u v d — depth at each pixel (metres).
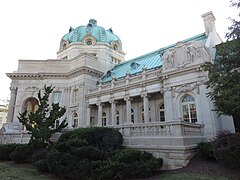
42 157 15.21
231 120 21.14
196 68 22.55
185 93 23.56
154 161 12.70
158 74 27.89
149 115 30.53
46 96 18.95
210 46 25.12
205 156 14.16
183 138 13.79
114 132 16.03
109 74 41.03
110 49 49.88
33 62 44.56
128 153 12.50
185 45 24.36
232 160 11.23
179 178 10.81
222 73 13.52
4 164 17.14
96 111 38.75
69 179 11.76
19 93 42.53
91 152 12.05
